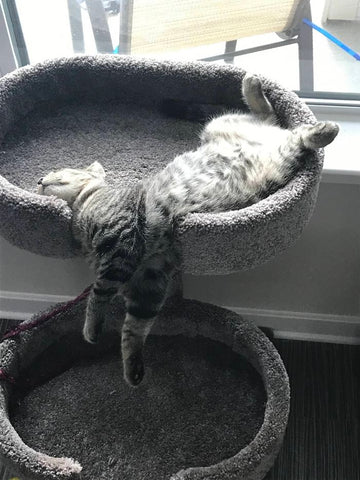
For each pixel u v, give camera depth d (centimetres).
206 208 117
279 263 156
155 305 121
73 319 145
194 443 132
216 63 139
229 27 156
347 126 145
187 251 113
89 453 131
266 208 109
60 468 115
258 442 120
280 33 156
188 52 158
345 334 168
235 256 114
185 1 156
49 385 142
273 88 133
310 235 150
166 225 114
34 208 111
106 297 116
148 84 143
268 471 134
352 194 141
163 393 141
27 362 143
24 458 116
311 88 151
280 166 120
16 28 154
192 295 167
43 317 142
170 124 146
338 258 154
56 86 144
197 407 139
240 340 141
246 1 155
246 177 121
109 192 120
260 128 129
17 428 134
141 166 136
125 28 158
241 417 137
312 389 158
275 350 136
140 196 117
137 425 136
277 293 163
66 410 138
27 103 143
